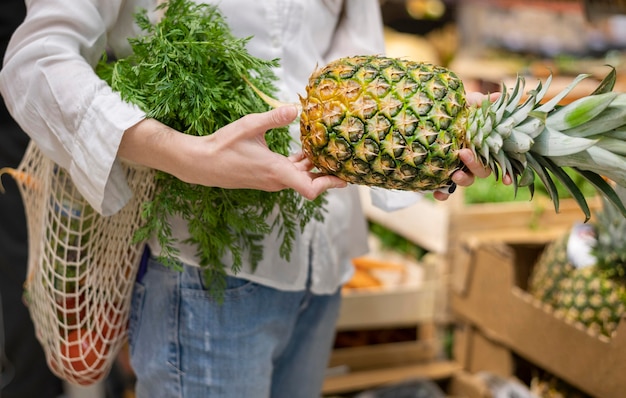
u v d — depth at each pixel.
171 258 1.26
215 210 1.26
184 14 1.23
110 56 1.93
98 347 1.43
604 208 1.85
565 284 1.94
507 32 4.07
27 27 1.20
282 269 1.39
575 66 3.23
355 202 1.58
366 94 1.04
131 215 1.33
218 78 1.22
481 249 2.22
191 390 1.37
